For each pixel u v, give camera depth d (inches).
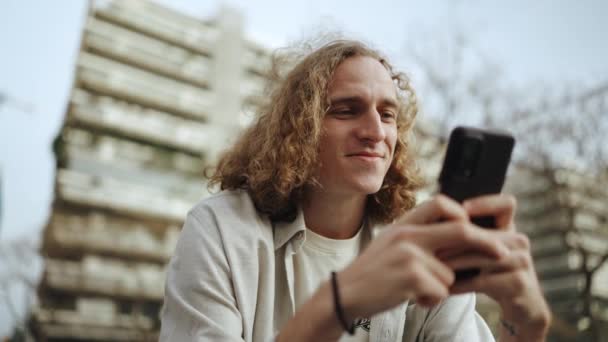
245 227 41.1
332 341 22.8
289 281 43.4
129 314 1009.5
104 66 1117.1
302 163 43.3
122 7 1159.6
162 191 1076.5
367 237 50.0
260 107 59.8
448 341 41.6
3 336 730.8
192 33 1221.7
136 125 1099.9
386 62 51.8
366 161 42.3
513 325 24.4
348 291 21.6
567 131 418.6
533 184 467.2
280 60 59.8
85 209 1029.2
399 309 42.5
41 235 835.4
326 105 43.3
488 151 24.1
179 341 35.2
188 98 1165.1
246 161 50.5
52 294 970.1
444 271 21.2
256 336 39.4
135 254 1036.5
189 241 39.2
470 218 23.4
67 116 1058.7
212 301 36.2
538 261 613.0
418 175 57.1
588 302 478.6
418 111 58.2
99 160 1045.2
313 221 46.7
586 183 443.5
